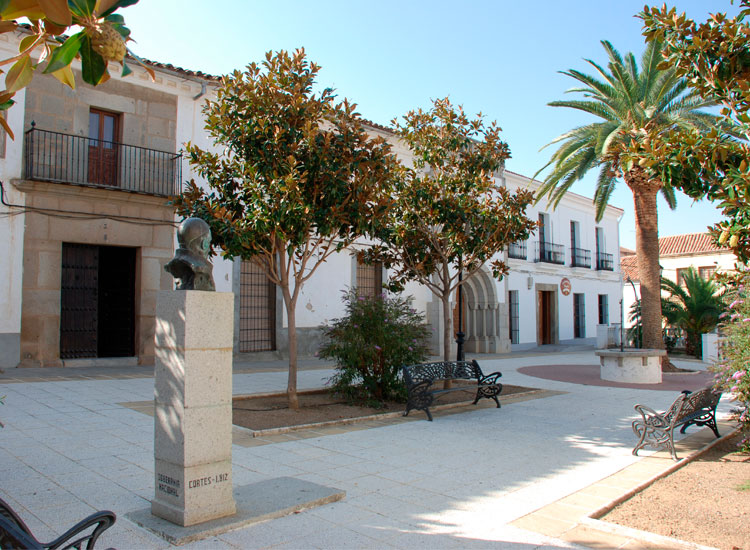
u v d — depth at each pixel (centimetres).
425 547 357
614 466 572
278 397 943
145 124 1391
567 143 1538
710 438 710
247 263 1602
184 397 375
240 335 1571
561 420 818
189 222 403
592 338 2861
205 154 819
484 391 941
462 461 580
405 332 909
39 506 409
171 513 378
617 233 3098
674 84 1385
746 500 472
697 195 444
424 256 1068
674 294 2233
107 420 712
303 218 739
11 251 1190
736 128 440
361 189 794
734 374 599
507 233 1071
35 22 173
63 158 1270
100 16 153
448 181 1054
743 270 606
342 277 1805
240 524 382
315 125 768
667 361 1562
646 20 475
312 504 429
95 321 1341
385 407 876
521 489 488
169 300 392
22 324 1203
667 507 455
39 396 865
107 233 1318
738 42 438
